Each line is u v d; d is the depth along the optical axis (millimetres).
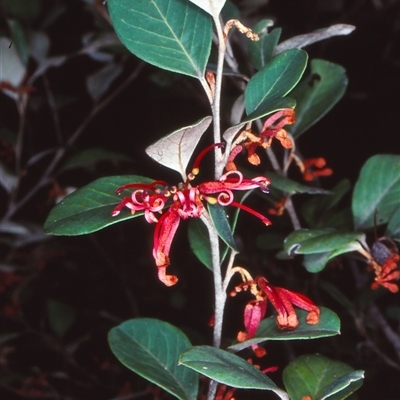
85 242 896
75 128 945
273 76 438
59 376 792
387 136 932
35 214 910
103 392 824
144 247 895
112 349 479
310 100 575
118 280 886
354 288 724
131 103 932
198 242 484
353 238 488
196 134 417
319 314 443
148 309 846
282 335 441
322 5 959
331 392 438
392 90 947
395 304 702
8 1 798
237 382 419
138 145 927
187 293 808
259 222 773
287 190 532
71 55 726
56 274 897
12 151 823
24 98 717
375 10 988
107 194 453
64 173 918
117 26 438
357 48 965
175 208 419
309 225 608
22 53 693
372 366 689
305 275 726
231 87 708
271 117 434
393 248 519
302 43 529
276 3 960
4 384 777
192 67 440
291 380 469
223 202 422
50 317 798
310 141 939
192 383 478
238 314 747
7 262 804
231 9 576
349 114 944
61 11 851
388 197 539
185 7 439
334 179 921
